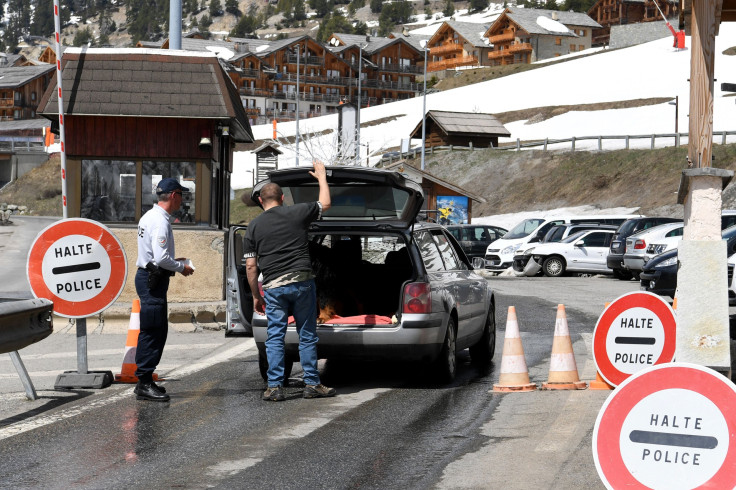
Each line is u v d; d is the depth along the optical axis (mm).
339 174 12289
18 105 150750
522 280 36000
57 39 20453
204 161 20703
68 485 7504
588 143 89875
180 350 16250
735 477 4656
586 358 14891
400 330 12148
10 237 49688
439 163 92625
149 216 11492
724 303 7406
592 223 42250
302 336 11703
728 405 4680
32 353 15711
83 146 20562
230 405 11086
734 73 132000
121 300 20281
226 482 7594
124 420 10117
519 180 84125
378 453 8570
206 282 20375
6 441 9086
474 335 14430
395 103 158250
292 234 11555
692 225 9391
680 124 104750
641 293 11555
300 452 8633
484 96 147625
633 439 4840
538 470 7805
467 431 9508
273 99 191000
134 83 20562
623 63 149000
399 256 13344
